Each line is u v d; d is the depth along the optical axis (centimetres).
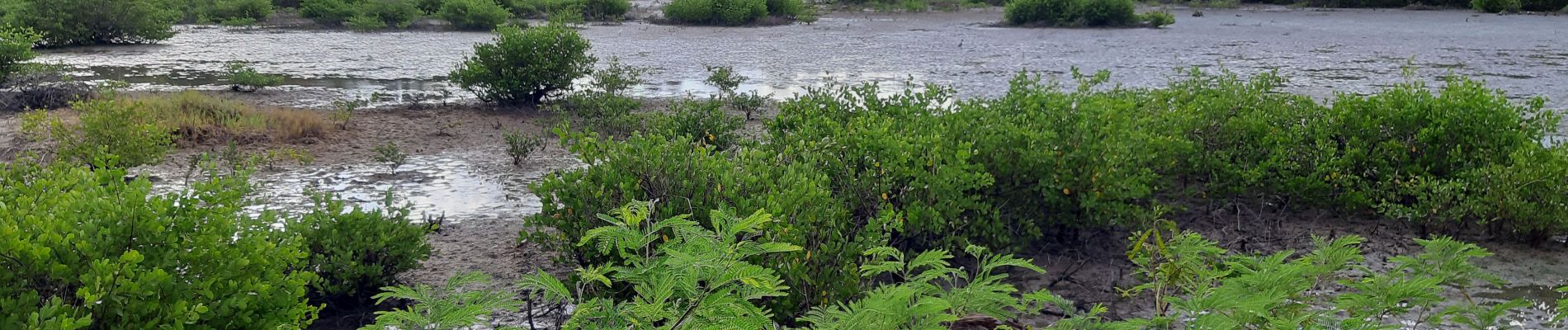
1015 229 616
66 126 1046
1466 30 2969
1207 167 722
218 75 1789
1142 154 645
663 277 260
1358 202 680
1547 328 488
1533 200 624
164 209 345
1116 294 541
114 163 392
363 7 3228
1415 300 338
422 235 547
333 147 992
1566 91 1563
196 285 337
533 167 910
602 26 3300
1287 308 323
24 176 498
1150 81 1758
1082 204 601
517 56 1270
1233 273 399
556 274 570
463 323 272
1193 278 394
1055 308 516
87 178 397
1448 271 367
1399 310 336
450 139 1054
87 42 2423
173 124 1009
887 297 284
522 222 700
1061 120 648
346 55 2216
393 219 545
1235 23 3341
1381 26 3142
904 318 277
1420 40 2603
